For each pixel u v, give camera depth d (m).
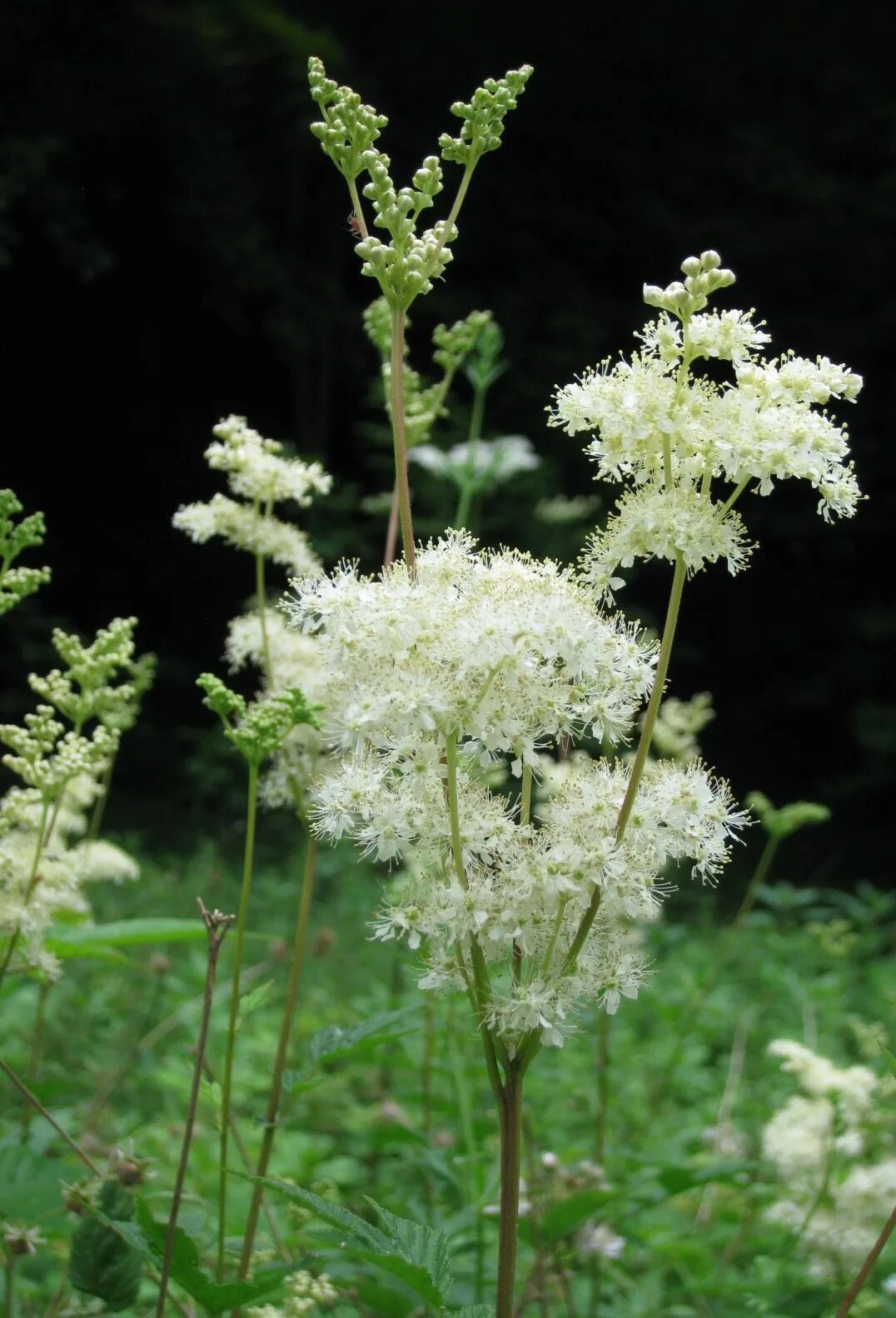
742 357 0.51
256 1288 0.51
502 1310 0.49
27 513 3.03
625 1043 1.04
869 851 2.47
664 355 0.50
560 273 2.95
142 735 2.53
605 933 0.51
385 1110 0.74
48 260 2.88
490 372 0.78
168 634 3.00
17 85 2.51
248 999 0.54
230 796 2.22
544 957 0.50
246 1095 0.91
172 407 3.13
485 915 0.49
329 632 0.51
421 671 0.50
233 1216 0.69
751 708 3.03
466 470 0.77
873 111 2.81
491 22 2.96
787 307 2.94
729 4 2.91
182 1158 0.50
